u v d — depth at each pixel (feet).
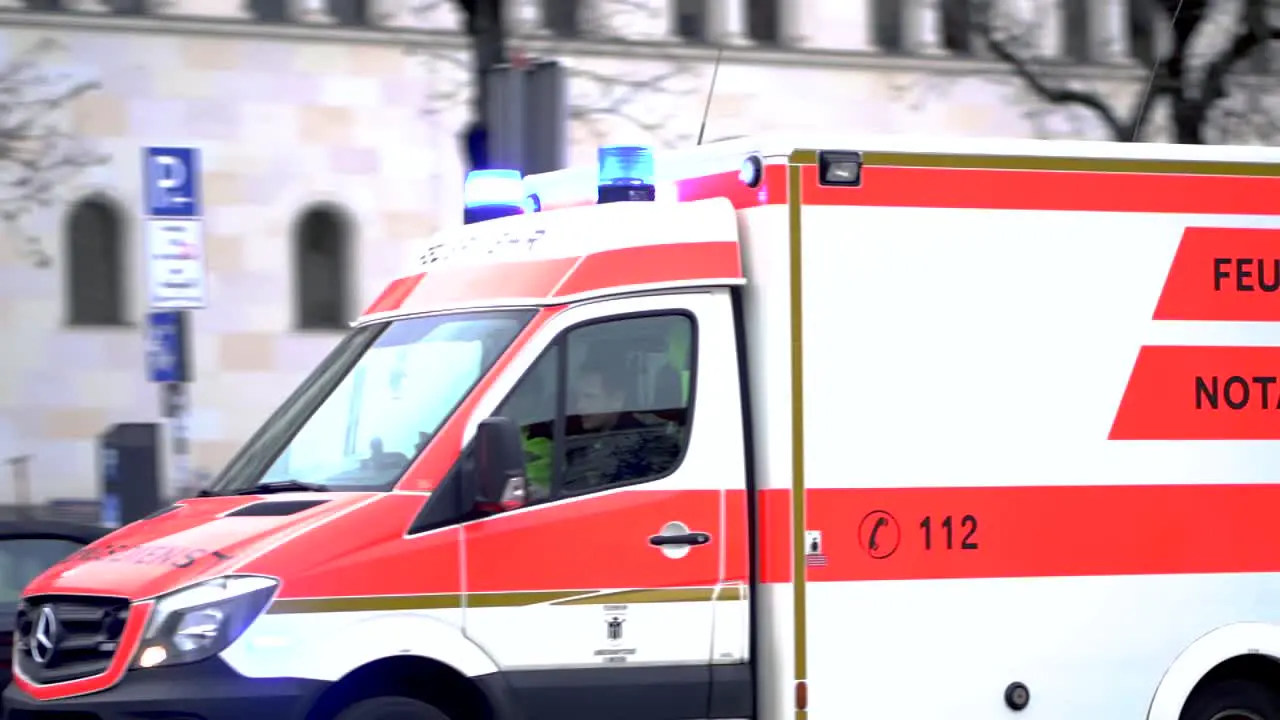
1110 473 60.64
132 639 51.29
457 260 60.49
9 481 213.66
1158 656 60.75
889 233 58.85
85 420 216.33
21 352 213.25
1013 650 59.36
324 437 57.62
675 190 62.28
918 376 58.85
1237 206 62.44
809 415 57.67
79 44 212.84
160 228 87.10
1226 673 62.59
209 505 56.90
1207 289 61.98
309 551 52.37
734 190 59.21
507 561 54.39
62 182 213.05
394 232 225.97
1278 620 62.03
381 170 224.94
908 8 236.84
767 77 229.66
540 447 55.47
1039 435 59.98
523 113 88.28
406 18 225.35
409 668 53.67
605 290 56.75
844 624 57.67
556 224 58.54
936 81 236.02
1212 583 61.41
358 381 58.54
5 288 212.23
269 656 51.44
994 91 237.86
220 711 50.80
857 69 233.76
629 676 55.57
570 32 222.89
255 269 221.46
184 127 217.56
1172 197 61.77
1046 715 59.62
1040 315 60.18
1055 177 60.64
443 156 226.58
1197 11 140.36
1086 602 60.13
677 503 56.44
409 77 225.35
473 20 106.73
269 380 222.69
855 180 58.54
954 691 58.75
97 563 54.60
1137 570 60.64
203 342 220.43
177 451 89.45
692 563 56.44
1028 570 59.62
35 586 55.57
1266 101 188.03
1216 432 61.77
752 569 57.11
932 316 59.11
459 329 57.62
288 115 221.46
